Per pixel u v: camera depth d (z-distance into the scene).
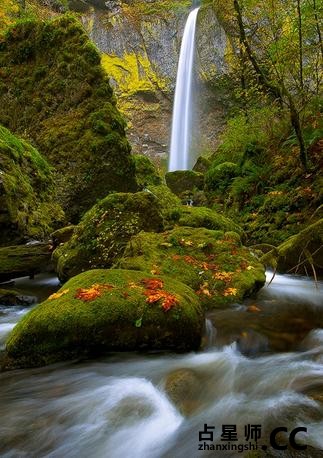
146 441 2.97
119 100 28.73
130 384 3.61
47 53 12.50
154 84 29.08
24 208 8.53
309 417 2.98
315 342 4.29
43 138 11.60
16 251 7.22
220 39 26.70
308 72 9.25
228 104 27.08
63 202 10.51
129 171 11.51
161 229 7.01
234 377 3.66
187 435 2.94
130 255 6.00
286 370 3.74
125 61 29.12
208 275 5.62
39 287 6.86
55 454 2.87
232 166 12.17
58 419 3.20
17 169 9.00
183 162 28.03
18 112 12.46
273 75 9.88
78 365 3.92
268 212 9.22
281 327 4.64
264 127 11.25
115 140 11.22
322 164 8.55
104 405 3.34
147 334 3.98
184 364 3.92
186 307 4.16
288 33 9.15
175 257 5.91
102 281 4.47
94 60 11.89
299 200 8.50
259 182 10.22
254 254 6.71
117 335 3.93
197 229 6.81
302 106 9.25
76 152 11.12
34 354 3.92
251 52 10.19
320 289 6.16
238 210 10.48
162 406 3.28
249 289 5.48
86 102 11.70
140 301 4.07
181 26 29.09
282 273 7.27
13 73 12.84
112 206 6.82
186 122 28.31
